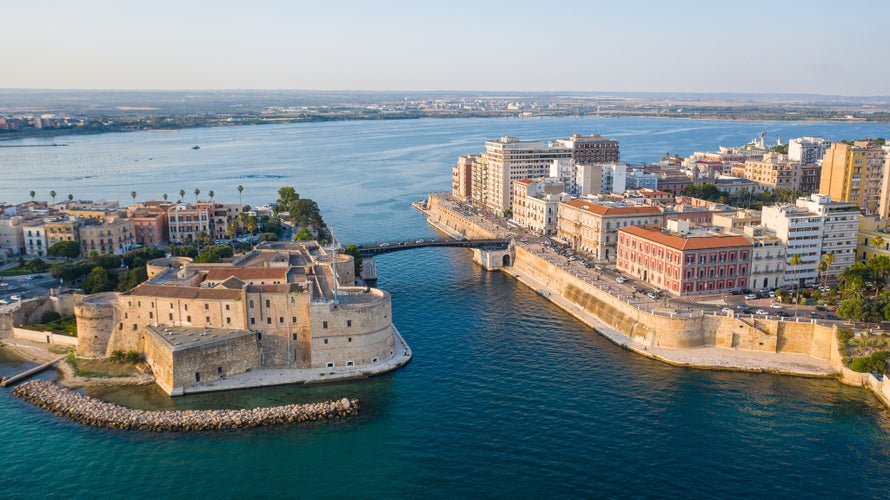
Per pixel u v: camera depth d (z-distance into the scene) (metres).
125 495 126.19
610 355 192.62
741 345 193.88
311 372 177.12
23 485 128.38
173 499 125.31
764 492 126.62
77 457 137.62
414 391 168.38
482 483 129.38
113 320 186.25
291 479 131.12
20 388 165.62
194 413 153.25
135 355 183.88
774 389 169.38
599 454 139.00
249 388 168.88
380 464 136.00
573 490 127.00
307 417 153.00
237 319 178.25
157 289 184.00
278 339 179.25
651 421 152.62
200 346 167.88
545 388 169.88
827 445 142.50
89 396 163.50
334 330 179.38
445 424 151.38
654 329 197.38
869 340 178.00
